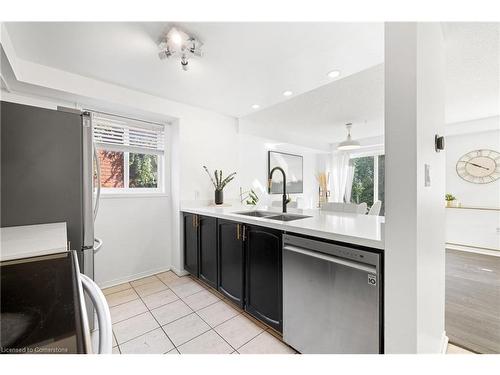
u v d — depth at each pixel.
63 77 1.96
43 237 0.99
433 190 1.15
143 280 2.58
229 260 1.98
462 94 2.64
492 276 2.62
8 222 1.22
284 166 5.04
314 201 5.96
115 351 1.44
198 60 1.80
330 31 1.44
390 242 0.94
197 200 2.92
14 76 1.70
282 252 1.47
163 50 1.58
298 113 3.39
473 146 3.92
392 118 0.92
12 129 1.24
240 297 1.85
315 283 1.27
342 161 5.79
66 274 0.67
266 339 1.55
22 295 0.56
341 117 3.58
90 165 1.53
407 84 0.88
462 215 3.81
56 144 1.36
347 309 1.13
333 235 1.18
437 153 1.25
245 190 4.11
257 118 3.60
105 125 2.46
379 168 5.24
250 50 1.65
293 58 1.76
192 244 2.54
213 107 2.95
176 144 2.81
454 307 1.94
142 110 2.46
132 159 2.71
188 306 1.99
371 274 1.04
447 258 3.32
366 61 1.80
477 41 1.59
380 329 1.02
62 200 1.38
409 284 0.89
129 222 2.58
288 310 1.42
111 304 2.03
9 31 1.43
